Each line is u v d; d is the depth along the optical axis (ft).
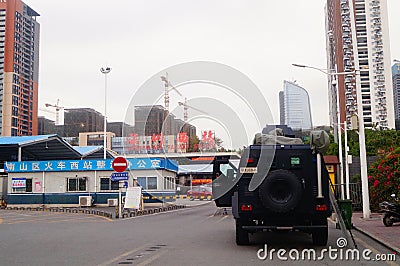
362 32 160.25
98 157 137.90
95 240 39.91
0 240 40.68
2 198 117.39
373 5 160.56
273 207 30.94
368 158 92.99
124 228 51.83
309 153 32.40
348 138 125.49
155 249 33.60
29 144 117.91
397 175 65.26
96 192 109.91
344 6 129.90
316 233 34.30
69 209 96.58
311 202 32.04
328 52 140.56
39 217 75.56
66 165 110.83
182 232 46.34
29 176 112.78
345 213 45.21
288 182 31.12
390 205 49.01
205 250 32.86
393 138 116.98
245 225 33.40
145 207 95.04
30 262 28.22
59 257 30.14
